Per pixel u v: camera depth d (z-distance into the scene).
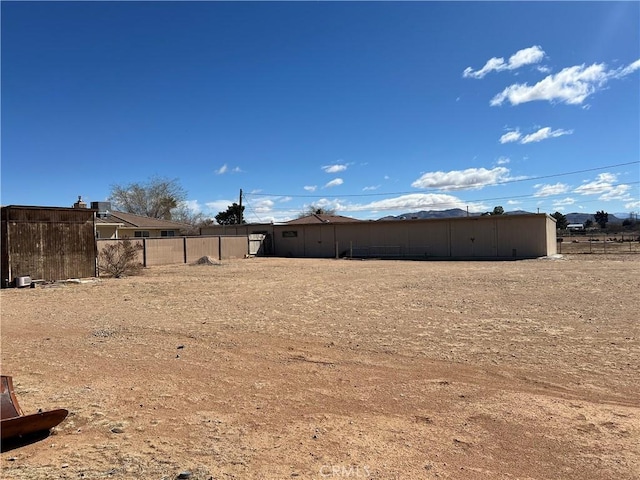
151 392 5.10
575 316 9.13
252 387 5.26
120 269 21.77
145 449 3.69
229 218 66.06
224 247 38.06
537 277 17.44
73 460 3.51
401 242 38.38
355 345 7.13
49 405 4.70
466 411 4.46
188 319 9.58
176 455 3.58
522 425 4.10
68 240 19.06
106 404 4.72
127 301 12.62
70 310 11.10
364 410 4.53
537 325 8.33
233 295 13.59
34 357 6.61
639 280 15.55
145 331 8.38
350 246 40.62
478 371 5.73
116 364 6.22
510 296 12.24
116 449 3.69
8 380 4.36
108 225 36.16
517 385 5.20
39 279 18.03
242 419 4.32
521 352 6.54
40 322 9.48
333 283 16.80
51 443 3.83
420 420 4.26
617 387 5.06
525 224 33.41
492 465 3.39
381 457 3.53
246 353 6.76
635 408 4.46
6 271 17.09
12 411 4.00
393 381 5.42
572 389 5.04
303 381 5.46
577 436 3.86
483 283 15.71
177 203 64.06
